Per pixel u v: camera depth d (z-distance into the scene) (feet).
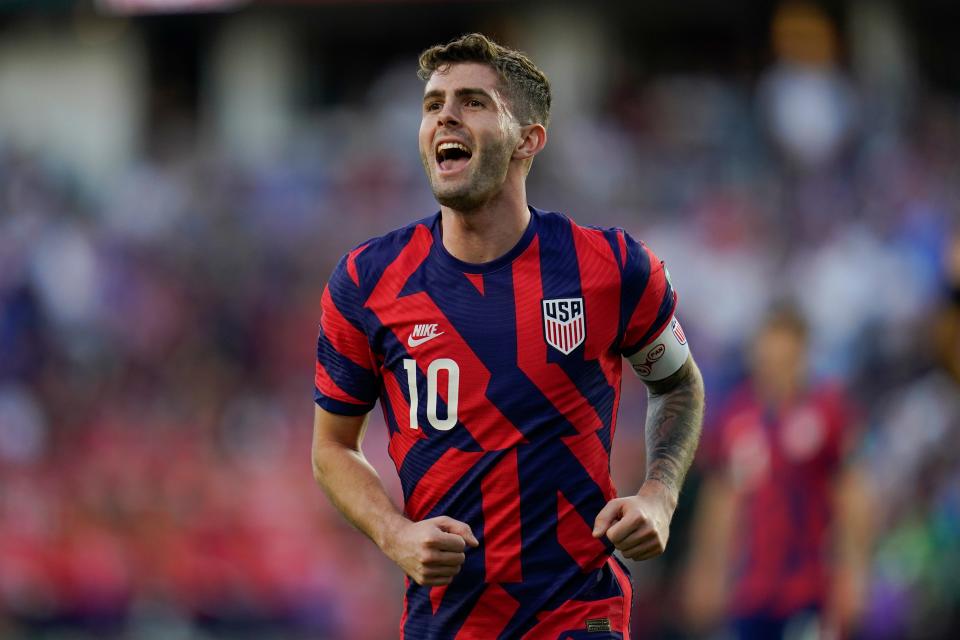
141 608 125.70
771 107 152.35
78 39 180.75
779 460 83.51
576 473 41.86
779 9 158.51
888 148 149.48
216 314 154.10
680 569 106.01
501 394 41.55
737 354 132.05
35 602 125.90
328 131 173.58
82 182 175.22
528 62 43.14
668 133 160.97
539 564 41.68
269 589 124.06
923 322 122.01
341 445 44.47
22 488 132.36
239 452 134.21
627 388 124.47
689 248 144.56
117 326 155.74
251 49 178.91
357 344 43.37
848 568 80.23
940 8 158.30
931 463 100.42
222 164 172.24
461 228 42.47
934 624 94.94
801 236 143.33
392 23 175.94
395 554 41.01
